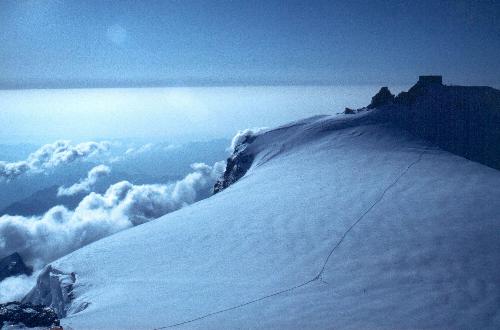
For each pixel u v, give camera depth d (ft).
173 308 92.22
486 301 85.81
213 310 88.63
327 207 158.40
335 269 107.14
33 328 70.64
